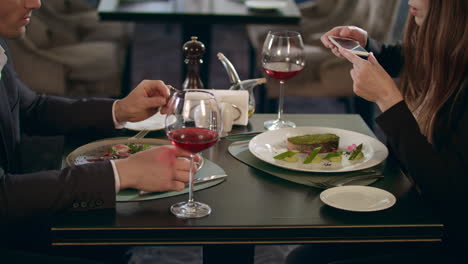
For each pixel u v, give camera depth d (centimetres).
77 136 163
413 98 171
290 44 171
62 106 166
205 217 121
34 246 158
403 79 175
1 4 140
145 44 514
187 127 123
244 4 328
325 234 119
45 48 325
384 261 140
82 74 307
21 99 167
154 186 127
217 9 313
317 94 307
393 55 194
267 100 340
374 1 301
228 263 131
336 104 400
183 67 338
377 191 131
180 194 130
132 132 165
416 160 135
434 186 134
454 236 136
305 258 156
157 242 118
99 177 124
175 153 133
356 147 151
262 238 118
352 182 137
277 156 145
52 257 141
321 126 175
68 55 316
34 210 121
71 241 117
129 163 128
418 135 136
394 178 141
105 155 146
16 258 139
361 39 190
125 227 117
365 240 120
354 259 142
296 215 122
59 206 122
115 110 160
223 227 117
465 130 132
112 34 355
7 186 122
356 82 146
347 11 345
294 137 152
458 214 134
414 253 142
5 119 151
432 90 152
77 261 140
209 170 141
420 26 157
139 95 158
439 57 145
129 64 359
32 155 224
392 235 120
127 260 172
